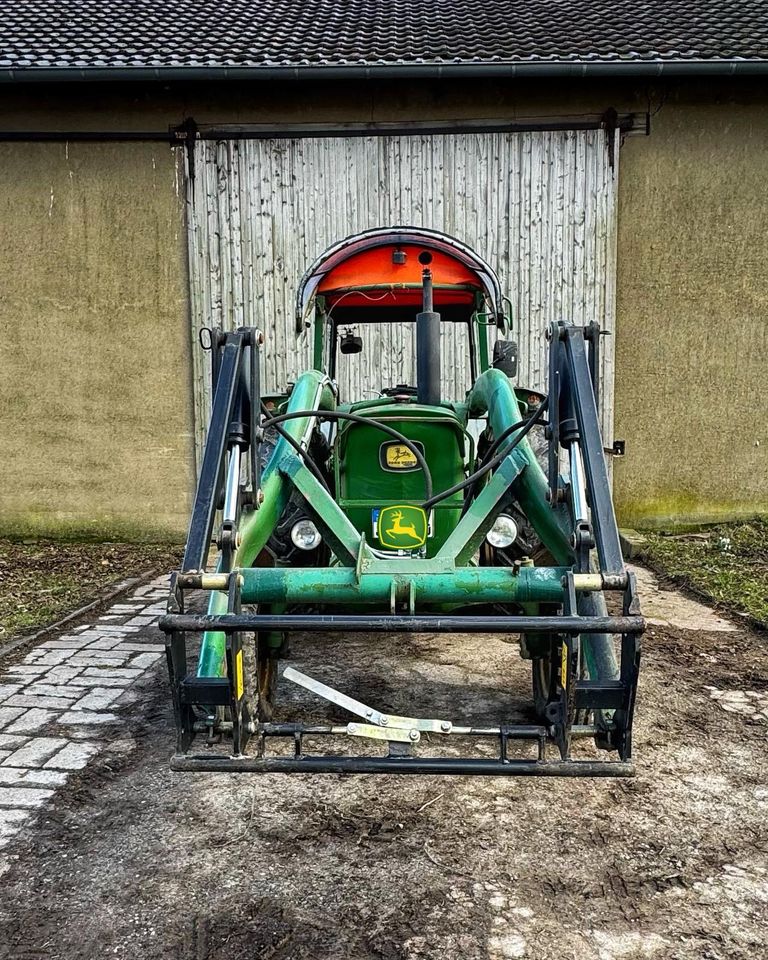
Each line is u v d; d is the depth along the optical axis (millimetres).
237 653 2334
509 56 7031
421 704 3709
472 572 2770
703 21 8117
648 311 7496
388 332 6715
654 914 2254
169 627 2303
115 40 7629
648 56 6965
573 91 7266
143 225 7453
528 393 4535
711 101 7289
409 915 2244
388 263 4379
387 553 3486
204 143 7371
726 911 2266
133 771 3098
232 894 2342
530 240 7418
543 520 3084
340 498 3688
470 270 4383
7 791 2936
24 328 7578
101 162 7395
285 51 7324
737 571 6129
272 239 7449
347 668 4215
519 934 2166
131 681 4039
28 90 7312
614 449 3811
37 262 7508
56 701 3775
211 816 2770
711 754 3227
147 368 7582
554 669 2824
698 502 7684
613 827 2695
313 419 3650
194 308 7512
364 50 7344
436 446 3648
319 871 2449
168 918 2242
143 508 7711
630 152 7344
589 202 7371
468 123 7332
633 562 6703
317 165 7387
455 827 2693
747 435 7641
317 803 2855
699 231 7430
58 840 2629
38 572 6539
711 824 2719
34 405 7656
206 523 2621
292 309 7492
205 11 8688
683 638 4652
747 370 7578
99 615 5301
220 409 2836
